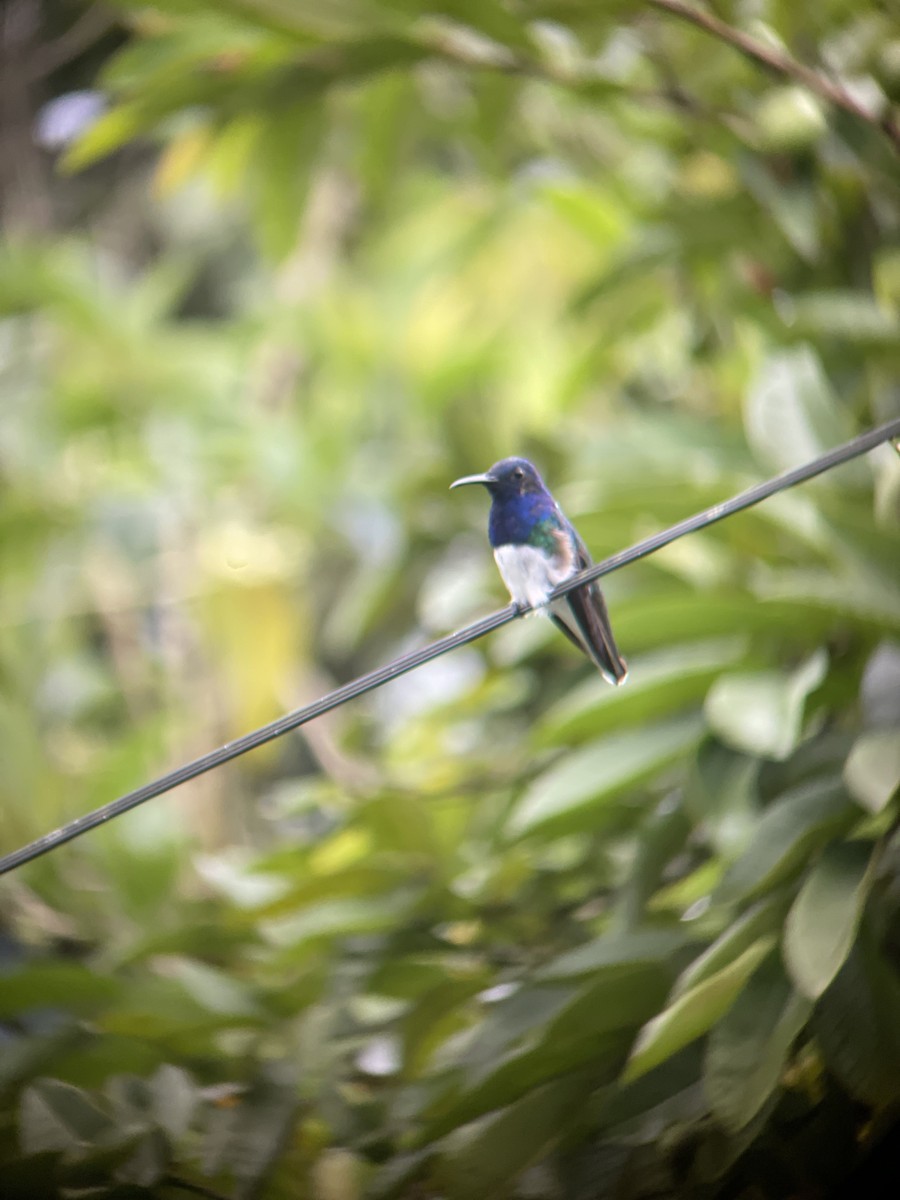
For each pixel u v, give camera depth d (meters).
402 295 14.73
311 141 10.83
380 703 14.61
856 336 8.17
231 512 14.67
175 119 10.09
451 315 14.73
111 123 9.44
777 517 7.29
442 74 11.78
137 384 14.35
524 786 8.85
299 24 8.59
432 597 10.79
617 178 11.32
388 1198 6.26
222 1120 6.85
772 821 6.37
